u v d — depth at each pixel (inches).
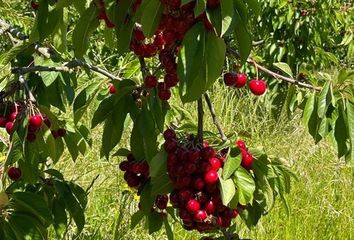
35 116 57.9
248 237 112.8
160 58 50.9
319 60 190.7
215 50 44.9
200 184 51.5
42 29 56.6
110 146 57.8
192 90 45.4
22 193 56.6
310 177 142.5
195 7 42.7
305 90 59.1
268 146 156.3
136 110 57.0
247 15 45.7
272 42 185.8
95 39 174.2
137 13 47.4
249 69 132.0
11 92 60.8
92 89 65.3
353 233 121.9
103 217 112.0
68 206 65.5
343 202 135.6
